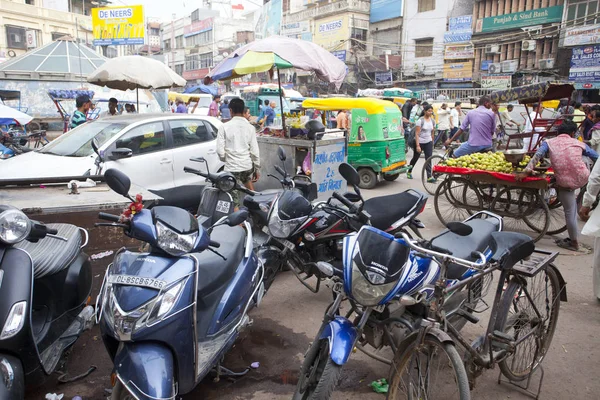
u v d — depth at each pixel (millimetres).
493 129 8258
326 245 4312
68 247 3279
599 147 8180
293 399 2637
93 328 3939
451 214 7551
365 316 2607
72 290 3264
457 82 28156
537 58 24312
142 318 2365
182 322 2500
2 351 2488
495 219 3635
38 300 3086
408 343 2605
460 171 6430
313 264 4148
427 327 2482
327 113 16578
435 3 29281
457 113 17250
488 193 7254
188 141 7398
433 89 28703
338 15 34281
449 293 2729
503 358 2912
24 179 4543
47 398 2979
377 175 9844
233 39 45562
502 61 25625
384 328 2742
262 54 6320
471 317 3154
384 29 32969
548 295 3381
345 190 7535
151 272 2477
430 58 29688
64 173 6145
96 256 3930
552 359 3547
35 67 17234
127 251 2723
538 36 23859
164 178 6980
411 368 2668
